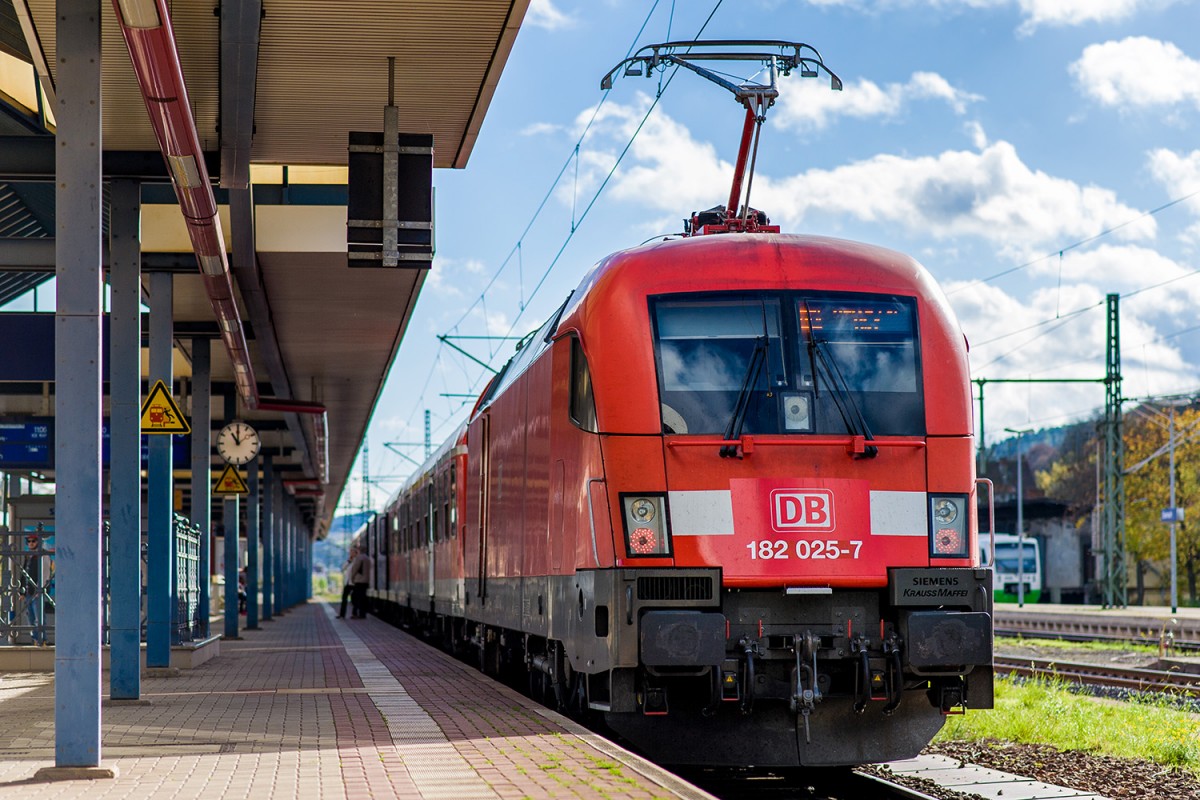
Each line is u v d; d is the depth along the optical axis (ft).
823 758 31.42
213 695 44.73
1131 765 34.58
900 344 32.50
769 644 30.81
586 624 32.27
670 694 31.55
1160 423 242.37
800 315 32.19
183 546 60.44
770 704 31.45
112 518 42.11
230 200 48.21
